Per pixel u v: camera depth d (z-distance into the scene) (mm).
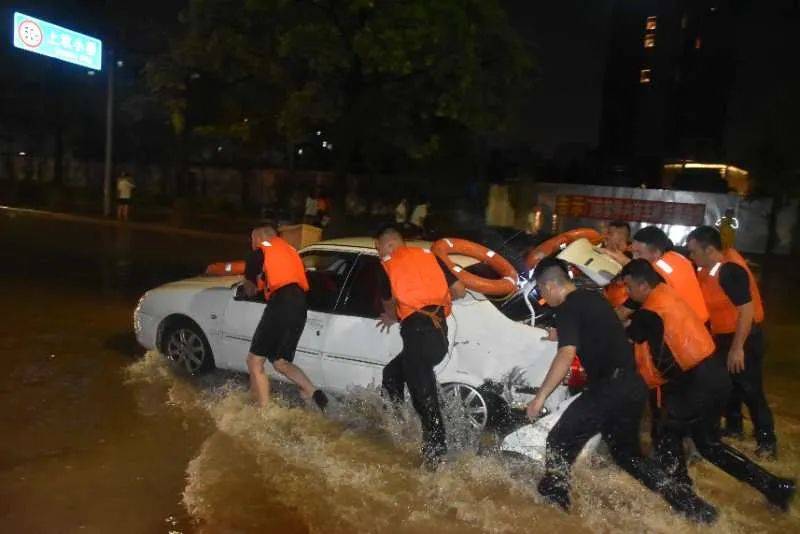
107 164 25891
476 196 29562
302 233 8305
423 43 14023
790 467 5680
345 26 14461
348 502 4684
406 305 5215
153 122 33062
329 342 6176
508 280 5609
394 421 5836
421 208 21484
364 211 29562
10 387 6594
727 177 35062
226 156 35062
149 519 4352
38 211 26609
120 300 10766
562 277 4652
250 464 5176
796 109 27578
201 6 14719
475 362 5684
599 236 6703
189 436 5621
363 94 15109
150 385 6754
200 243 20625
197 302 6922
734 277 5438
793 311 14734
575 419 4578
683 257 5215
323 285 6758
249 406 6266
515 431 5113
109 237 20297
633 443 4672
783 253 28031
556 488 4625
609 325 4535
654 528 4520
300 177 31016
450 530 4398
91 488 4711
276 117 16453
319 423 5988
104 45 25078
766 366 9344
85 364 7363
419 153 15883
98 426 5746
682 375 4668
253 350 5961
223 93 16359
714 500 5035
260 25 14719
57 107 31875
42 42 22812
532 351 5551
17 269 13242
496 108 16109
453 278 5500
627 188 28875
